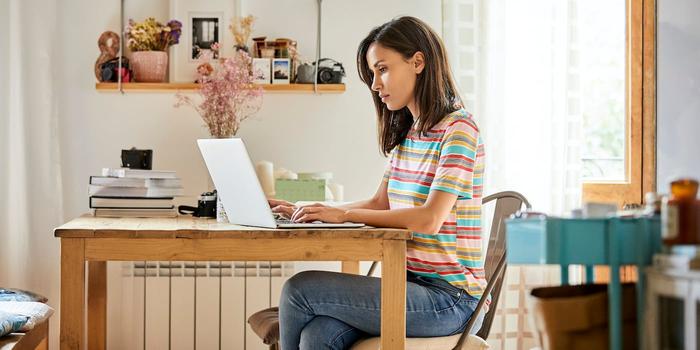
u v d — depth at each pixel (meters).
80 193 3.49
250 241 2.17
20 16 3.39
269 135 3.55
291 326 2.26
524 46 3.58
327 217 2.29
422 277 2.36
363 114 3.59
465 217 2.34
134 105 3.51
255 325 2.57
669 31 3.76
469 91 3.52
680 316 1.36
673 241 1.39
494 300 2.42
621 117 3.80
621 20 3.80
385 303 2.18
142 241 2.17
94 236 2.16
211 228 2.23
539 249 1.50
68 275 2.16
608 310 1.50
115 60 3.43
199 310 3.45
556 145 3.56
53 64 3.45
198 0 3.50
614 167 3.80
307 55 3.57
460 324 2.30
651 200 1.53
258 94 3.29
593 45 3.79
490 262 2.59
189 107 3.52
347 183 3.58
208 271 3.44
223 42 3.51
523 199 2.52
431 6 3.61
